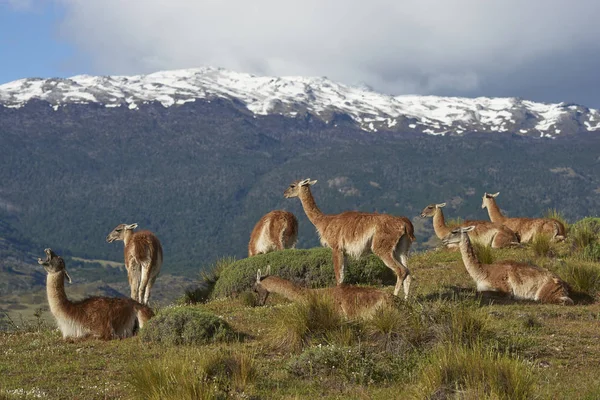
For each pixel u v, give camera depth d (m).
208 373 12.59
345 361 12.90
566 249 25.83
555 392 10.79
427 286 21.02
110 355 15.20
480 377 10.97
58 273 16.78
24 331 20.06
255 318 17.95
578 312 17.22
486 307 17.67
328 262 23.20
